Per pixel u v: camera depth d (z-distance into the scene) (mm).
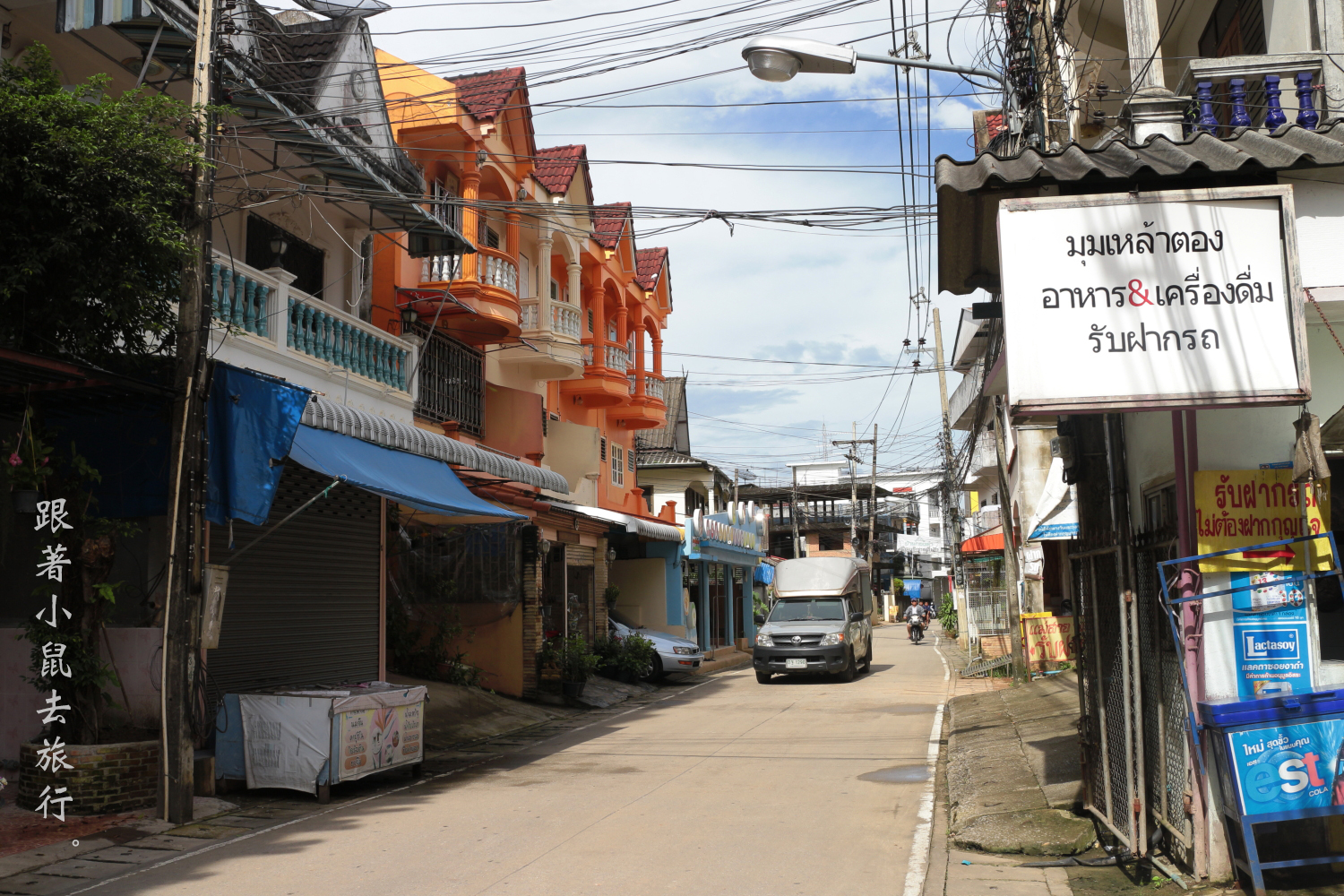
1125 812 6965
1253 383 5668
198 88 9203
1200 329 5738
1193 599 6176
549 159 22266
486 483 15430
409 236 16797
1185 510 6406
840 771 10945
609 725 15641
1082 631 8133
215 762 9688
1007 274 5871
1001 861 7117
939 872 6840
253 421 9180
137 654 9531
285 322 11742
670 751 12602
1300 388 5629
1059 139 10789
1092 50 11938
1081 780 8945
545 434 23375
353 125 12859
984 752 11242
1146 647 7219
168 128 8883
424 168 17219
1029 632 19219
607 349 25516
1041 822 7750
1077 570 8211
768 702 18281
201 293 9008
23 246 7945
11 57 10070
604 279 25438
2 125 7680
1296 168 6090
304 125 11422
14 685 9336
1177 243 5820
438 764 11852
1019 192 6469
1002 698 16281
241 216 12812
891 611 75500
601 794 9750
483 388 19734
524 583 18156
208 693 10352
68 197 7957
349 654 13156
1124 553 6840
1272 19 8938
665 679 23234
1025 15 10484
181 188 8781
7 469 9281
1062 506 14438
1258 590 6262
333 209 14617
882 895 6312
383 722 10188
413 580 16906
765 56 9195
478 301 17438
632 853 7355
